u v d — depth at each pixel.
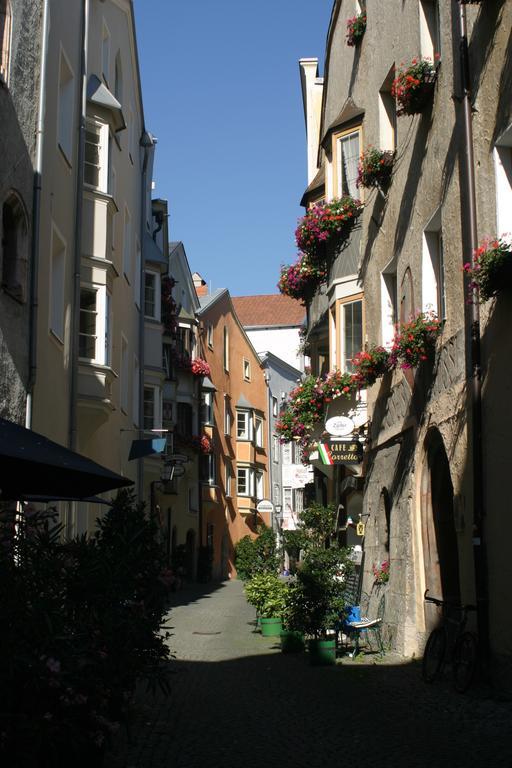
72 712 6.22
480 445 10.78
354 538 20.66
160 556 8.72
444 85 12.70
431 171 13.40
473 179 11.20
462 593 11.60
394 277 16.92
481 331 10.88
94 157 18.95
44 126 13.85
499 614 10.22
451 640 11.88
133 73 25.33
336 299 19.48
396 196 15.88
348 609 14.49
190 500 45.19
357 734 8.45
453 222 12.13
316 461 22.05
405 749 7.75
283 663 14.20
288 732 8.62
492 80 10.55
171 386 38.44
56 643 5.91
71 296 16.78
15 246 12.73
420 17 14.01
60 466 6.80
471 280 10.73
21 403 12.47
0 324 11.66
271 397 61.69
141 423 25.95
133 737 8.43
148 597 8.27
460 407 11.67
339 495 21.42
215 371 51.06
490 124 10.65
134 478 25.88
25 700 5.84
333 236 19.84
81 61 17.39
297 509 61.69
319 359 24.95
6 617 5.71
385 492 16.59
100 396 18.06
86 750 6.55
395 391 15.71
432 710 9.53
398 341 13.43
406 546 14.30
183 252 45.09
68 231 16.50
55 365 15.16
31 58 13.16
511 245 9.55
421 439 13.62
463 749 7.70
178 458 29.11
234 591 36.38
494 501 10.41
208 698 10.74
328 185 20.30
